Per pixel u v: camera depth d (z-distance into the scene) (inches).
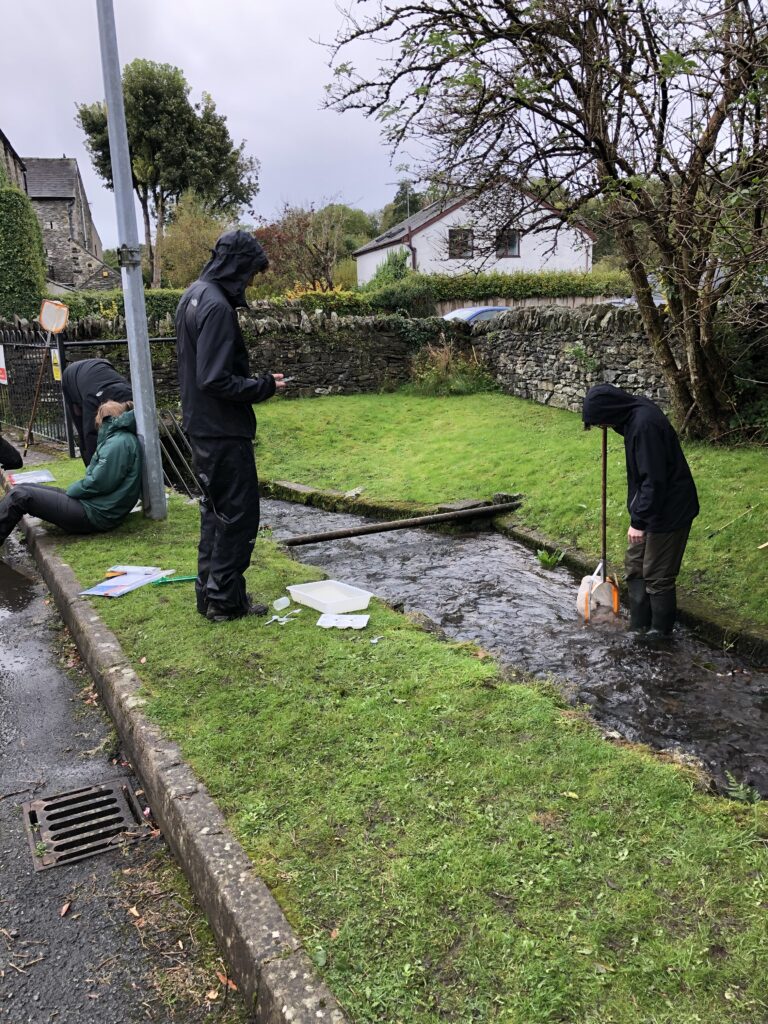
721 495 250.2
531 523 290.8
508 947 77.0
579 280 896.9
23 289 721.0
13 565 242.1
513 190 256.7
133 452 249.4
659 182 235.6
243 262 149.6
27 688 157.8
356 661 147.6
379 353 598.9
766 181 182.7
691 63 184.5
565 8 219.3
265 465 425.7
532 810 99.7
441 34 217.0
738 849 91.4
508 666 151.1
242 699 132.3
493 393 554.9
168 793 105.7
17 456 317.7
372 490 362.0
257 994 76.2
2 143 1149.7
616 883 85.8
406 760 111.9
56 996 82.7
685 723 154.3
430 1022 69.1
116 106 226.5
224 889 86.4
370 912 82.5
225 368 146.7
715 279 239.6
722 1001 70.2
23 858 105.5
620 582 226.7
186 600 183.9
